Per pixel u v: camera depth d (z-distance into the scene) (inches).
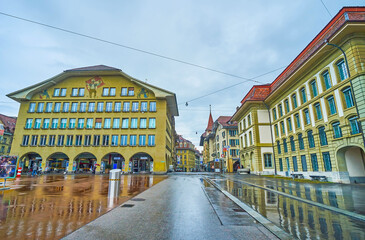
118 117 1413.6
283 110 1023.6
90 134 1393.9
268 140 1199.6
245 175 1173.1
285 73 1006.4
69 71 1454.2
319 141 744.3
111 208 253.6
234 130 2068.2
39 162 1441.9
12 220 196.9
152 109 1417.3
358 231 175.2
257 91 1254.3
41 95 1487.5
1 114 2097.7
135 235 160.4
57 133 1409.9
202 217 217.3
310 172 791.1
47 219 201.3
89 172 1429.6
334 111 669.9
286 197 359.6
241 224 192.9
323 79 722.2
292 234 166.7
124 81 1483.8
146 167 1453.0
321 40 715.4
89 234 160.4
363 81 550.9
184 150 3644.2
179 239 153.7
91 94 1470.2
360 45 575.2
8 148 1998.0
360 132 561.3
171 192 410.3
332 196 361.7
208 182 667.4
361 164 661.9
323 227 186.5
